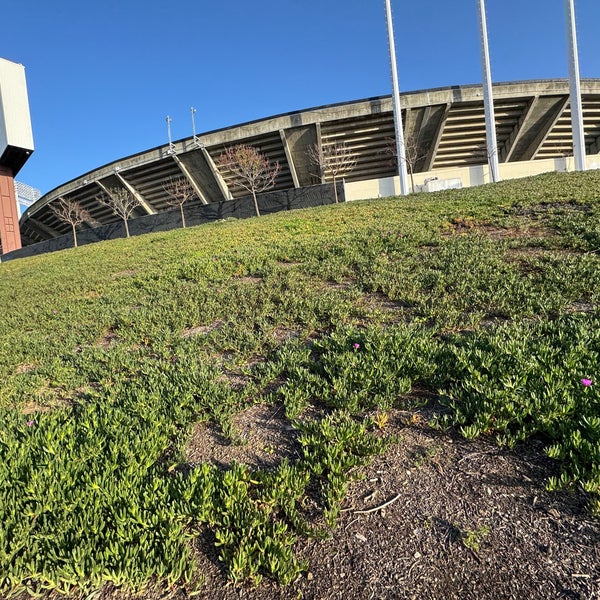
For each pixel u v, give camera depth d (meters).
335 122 31.00
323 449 2.48
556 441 2.32
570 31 27.25
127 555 1.80
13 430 3.12
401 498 2.15
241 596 1.71
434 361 3.34
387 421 2.81
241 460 2.61
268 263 8.37
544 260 5.86
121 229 28.98
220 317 5.75
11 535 2.00
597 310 3.97
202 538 2.00
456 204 12.01
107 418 3.06
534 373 2.86
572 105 27.72
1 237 34.91
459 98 30.14
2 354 5.51
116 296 7.92
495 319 4.33
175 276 8.66
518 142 34.50
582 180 12.81
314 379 3.35
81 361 4.73
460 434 2.58
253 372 3.79
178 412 3.07
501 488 2.12
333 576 1.76
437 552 1.82
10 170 35.44
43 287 10.45
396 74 28.06
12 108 32.69
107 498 2.16
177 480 2.29
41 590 1.82
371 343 3.80
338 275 6.77
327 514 2.02
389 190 27.11
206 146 32.19
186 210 27.48
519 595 1.60
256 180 29.89
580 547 1.76
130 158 34.72
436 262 6.50
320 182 34.38
